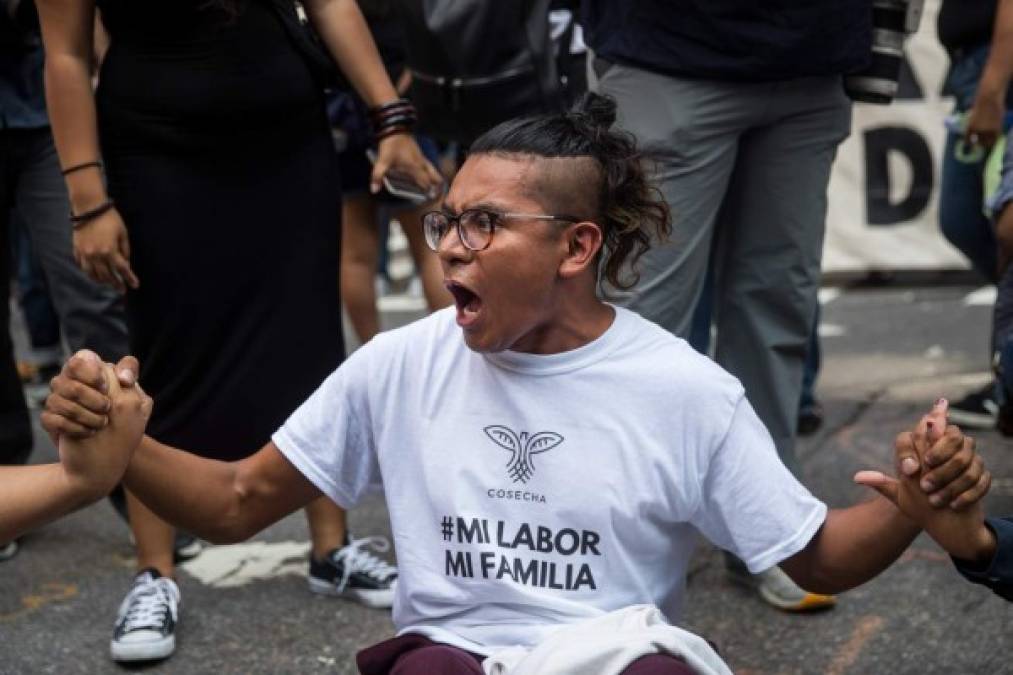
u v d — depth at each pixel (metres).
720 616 3.34
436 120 3.73
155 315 3.18
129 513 3.43
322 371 3.26
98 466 1.82
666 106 3.12
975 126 4.20
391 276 9.02
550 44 3.63
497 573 1.97
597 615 1.97
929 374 5.72
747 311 3.37
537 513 1.96
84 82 3.09
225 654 3.22
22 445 4.05
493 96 3.62
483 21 3.57
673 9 3.08
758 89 3.15
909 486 1.80
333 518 3.55
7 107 3.71
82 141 3.08
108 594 3.61
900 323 6.83
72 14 3.05
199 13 3.07
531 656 1.86
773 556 1.96
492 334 1.94
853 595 3.43
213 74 3.08
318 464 2.11
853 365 5.95
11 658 3.22
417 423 2.03
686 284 3.19
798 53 3.07
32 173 3.81
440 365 2.03
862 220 7.91
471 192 1.93
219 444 3.21
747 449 1.97
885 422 5.00
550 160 1.93
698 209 3.17
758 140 3.28
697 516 2.02
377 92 3.31
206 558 3.84
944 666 3.03
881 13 3.27
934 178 7.79
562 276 1.95
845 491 4.24
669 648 1.82
